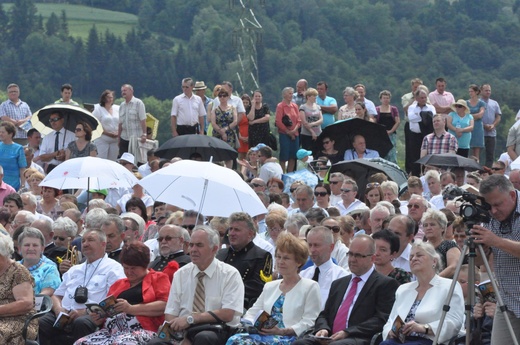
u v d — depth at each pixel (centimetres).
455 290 1406
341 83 9106
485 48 9150
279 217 1842
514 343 1262
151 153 2828
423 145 2847
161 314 1569
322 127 3114
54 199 2267
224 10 9825
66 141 2759
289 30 9538
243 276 1611
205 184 1769
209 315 1502
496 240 1255
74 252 1806
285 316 1497
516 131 3022
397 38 9638
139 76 8794
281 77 9000
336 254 1702
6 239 1512
